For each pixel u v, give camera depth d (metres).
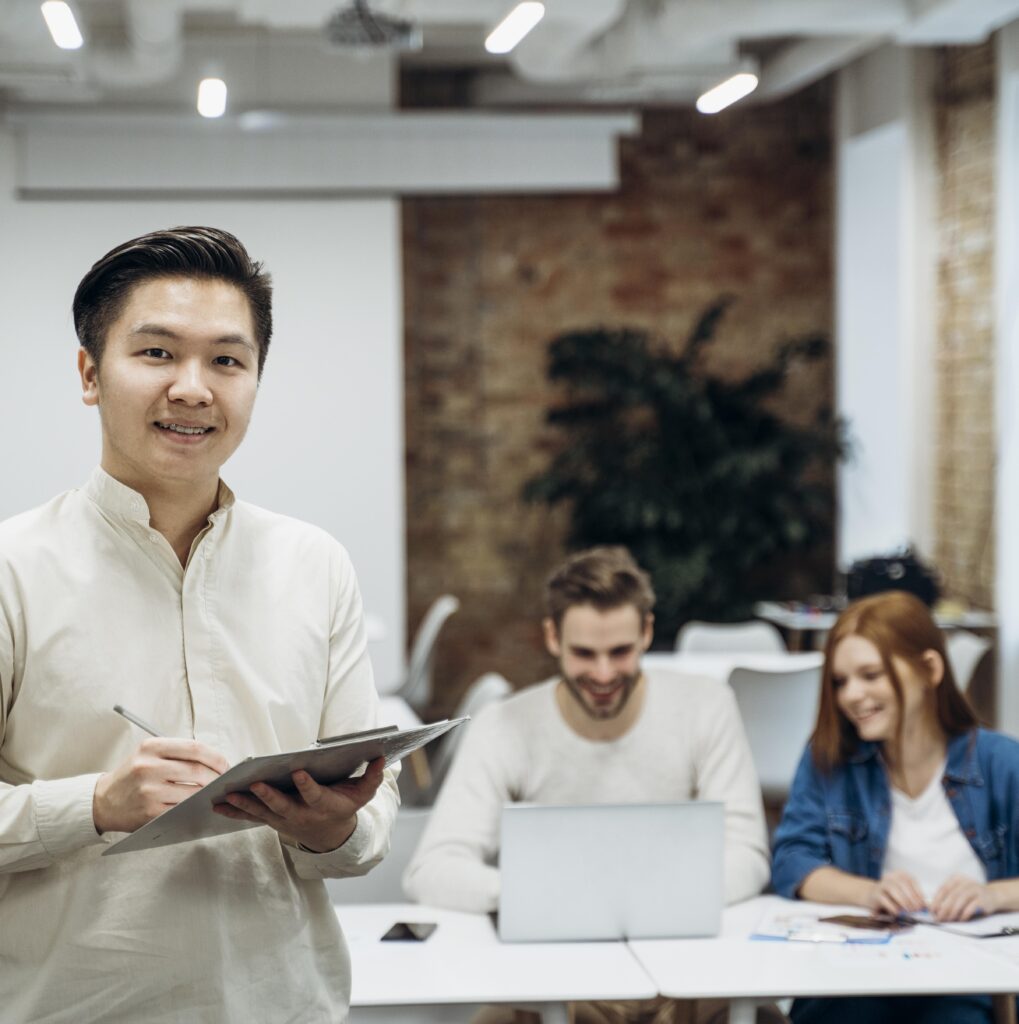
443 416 8.12
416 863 2.82
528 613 8.22
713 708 2.98
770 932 2.57
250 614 1.53
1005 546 6.28
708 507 7.62
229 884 1.48
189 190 6.48
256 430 6.84
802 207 8.20
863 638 2.86
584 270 8.14
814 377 8.19
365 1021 2.58
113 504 1.48
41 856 1.38
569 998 2.24
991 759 2.87
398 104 8.03
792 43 7.41
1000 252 6.23
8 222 6.46
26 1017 1.44
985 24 5.68
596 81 6.21
